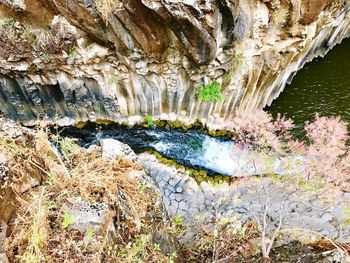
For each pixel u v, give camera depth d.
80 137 10.55
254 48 9.40
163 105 10.41
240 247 6.96
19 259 3.87
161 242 5.23
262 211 8.41
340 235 7.92
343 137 7.76
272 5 8.91
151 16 8.31
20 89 9.95
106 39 9.00
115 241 4.36
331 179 7.35
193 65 9.28
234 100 10.16
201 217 8.21
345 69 11.75
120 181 4.85
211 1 7.98
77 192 4.41
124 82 9.88
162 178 9.42
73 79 9.79
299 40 9.62
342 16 10.97
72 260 3.96
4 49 9.08
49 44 9.03
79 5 8.41
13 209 4.15
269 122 9.09
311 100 11.11
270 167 8.53
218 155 9.88
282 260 6.48
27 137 4.61
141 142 10.32
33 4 8.56
